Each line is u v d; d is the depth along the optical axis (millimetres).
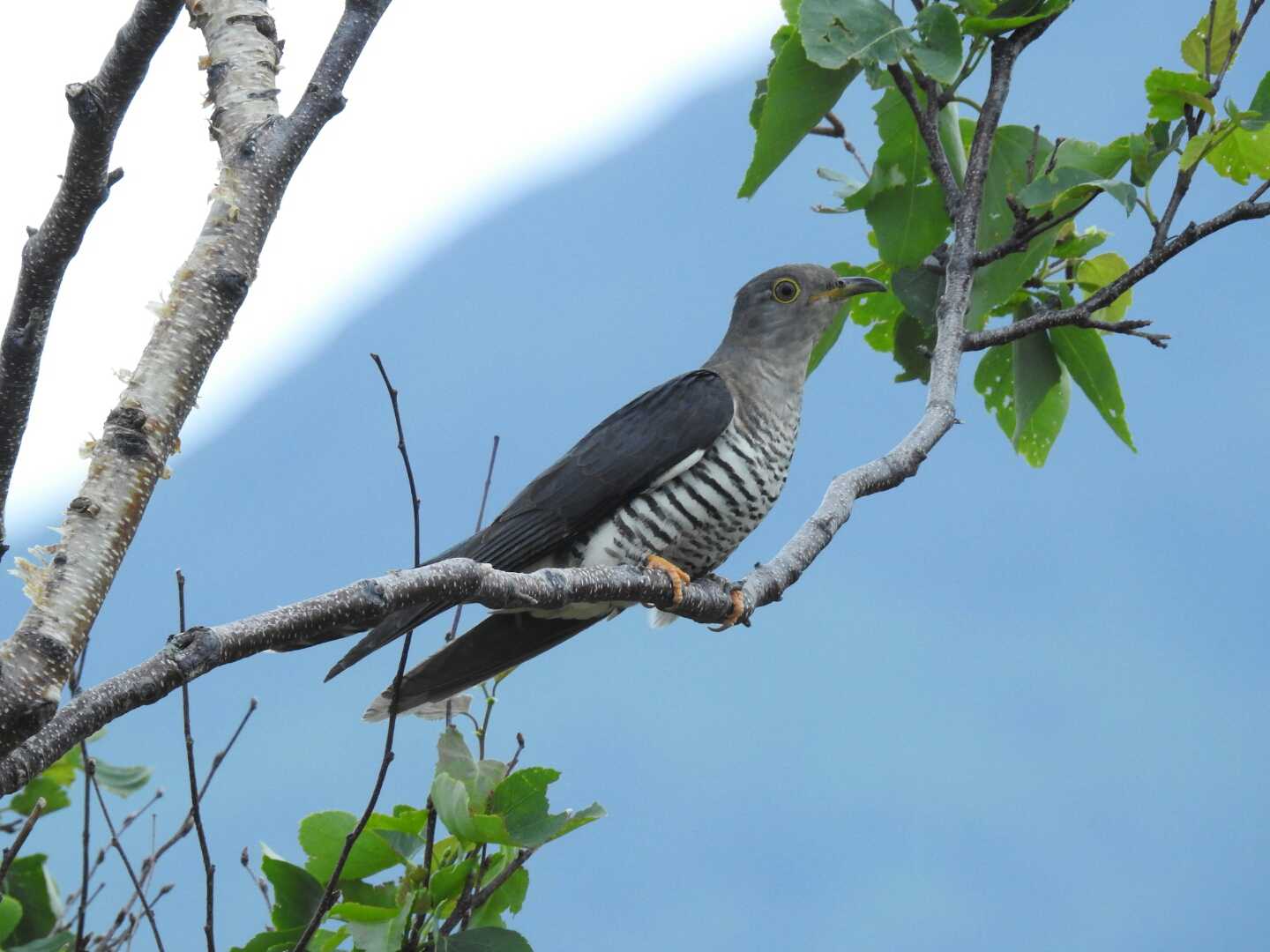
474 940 3986
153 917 4078
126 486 2918
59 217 2818
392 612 3164
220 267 3166
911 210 6004
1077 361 6082
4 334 2832
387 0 3494
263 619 2924
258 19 3621
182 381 3057
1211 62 5344
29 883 4945
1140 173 5504
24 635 2689
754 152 5621
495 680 4578
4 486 2818
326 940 4160
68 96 2775
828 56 5258
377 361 3295
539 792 4066
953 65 5336
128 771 5387
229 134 3385
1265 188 5434
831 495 5242
